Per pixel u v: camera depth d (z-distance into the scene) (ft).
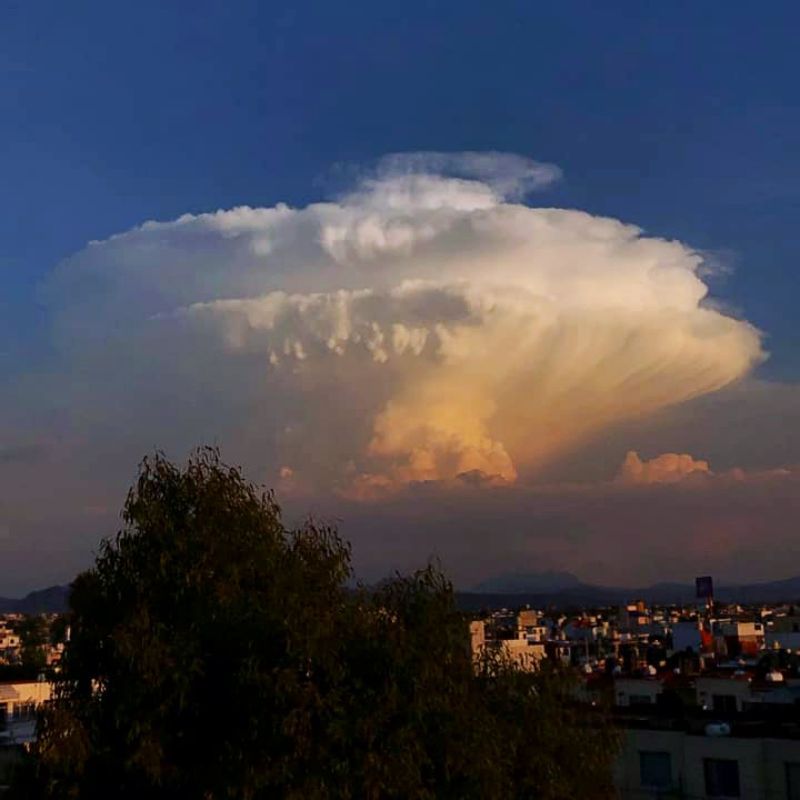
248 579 80.02
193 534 80.69
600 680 194.18
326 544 82.99
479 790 72.54
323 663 72.18
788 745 133.49
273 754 69.51
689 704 174.09
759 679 195.21
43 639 270.46
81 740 73.15
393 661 73.26
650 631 438.40
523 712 82.64
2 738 187.32
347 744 69.72
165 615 78.59
